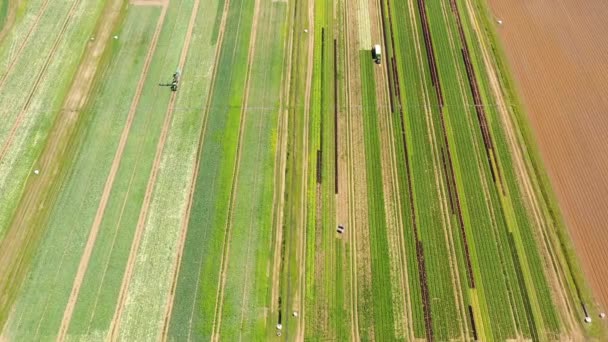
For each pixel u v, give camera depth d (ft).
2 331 82.02
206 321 83.20
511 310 84.58
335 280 87.61
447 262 89.71
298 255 90.07
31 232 91.81
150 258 89.45
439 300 85.71
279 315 83.92
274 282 87.20
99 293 85.76
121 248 90.48
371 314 84.33
